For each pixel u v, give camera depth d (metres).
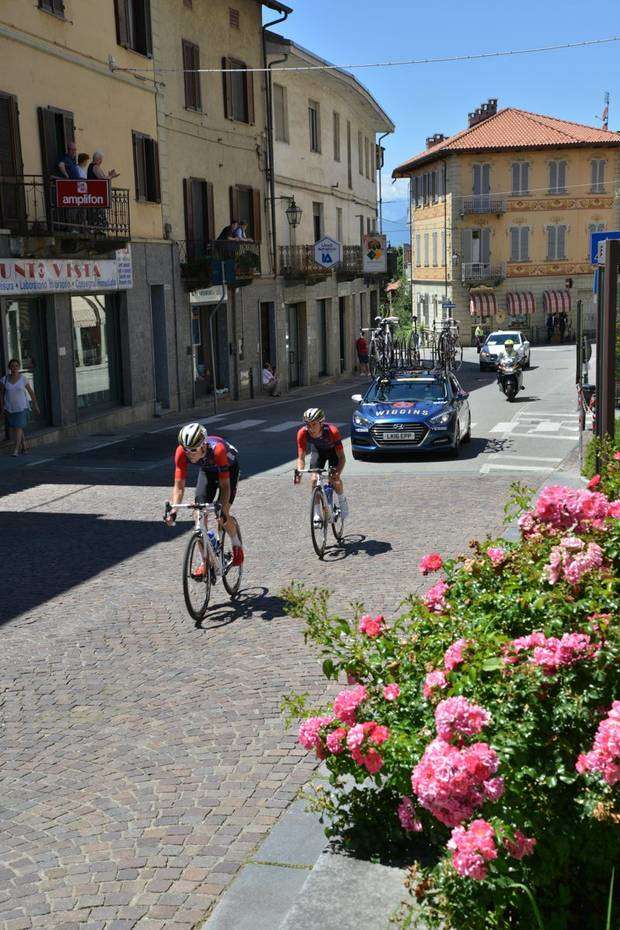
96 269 22.19
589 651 3.82
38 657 7.57
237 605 8.83
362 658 4.41
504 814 3.47
